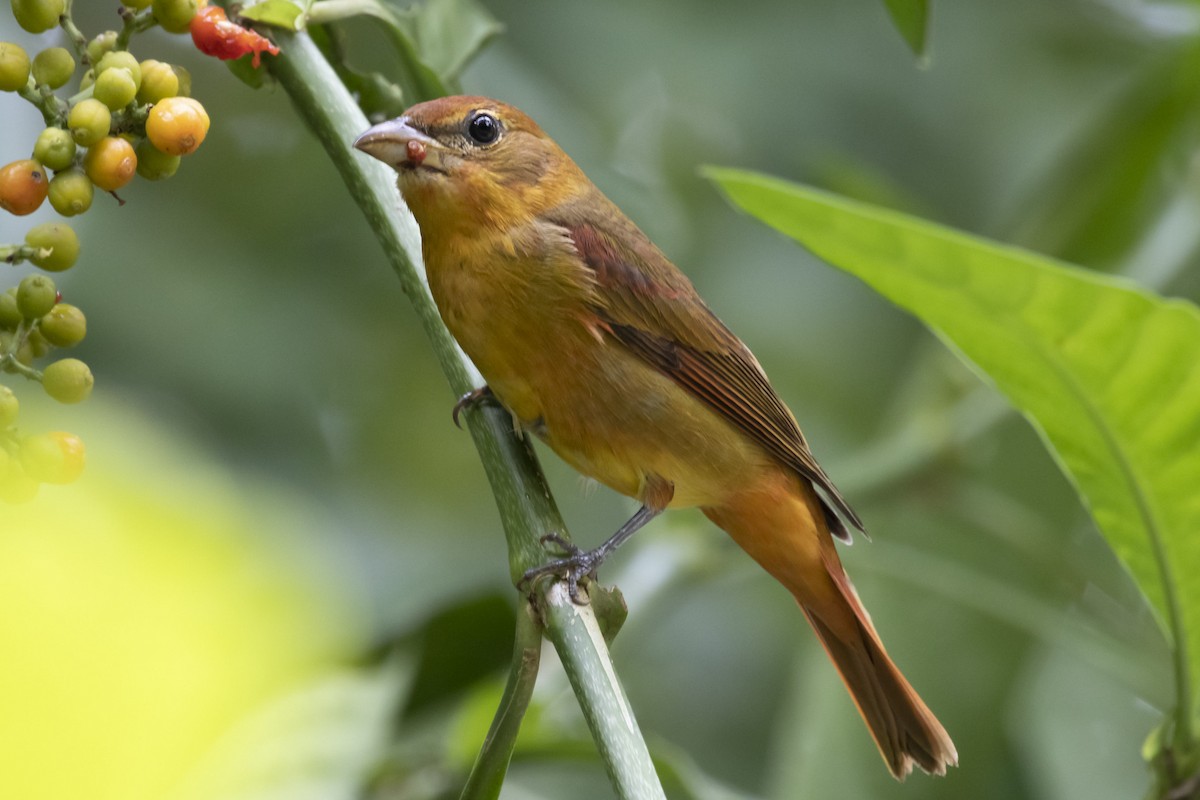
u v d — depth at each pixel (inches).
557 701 312.2
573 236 302.4
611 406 300.7
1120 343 211.8
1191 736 227.5
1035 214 401.1
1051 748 361.4
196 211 395.5
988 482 386.0
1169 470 223.9
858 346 446.6
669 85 430.9
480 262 291.3
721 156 443.5
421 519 403.5
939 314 220.1
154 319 366.0
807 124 434.0
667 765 268.5
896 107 442.9
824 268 450.0
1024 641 343.3
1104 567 406.3
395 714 293.6
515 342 292.4
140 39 415.8
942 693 339.9
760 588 435.2
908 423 386.0
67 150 161.0
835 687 324.5
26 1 170.2
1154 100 390.9
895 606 347.6
